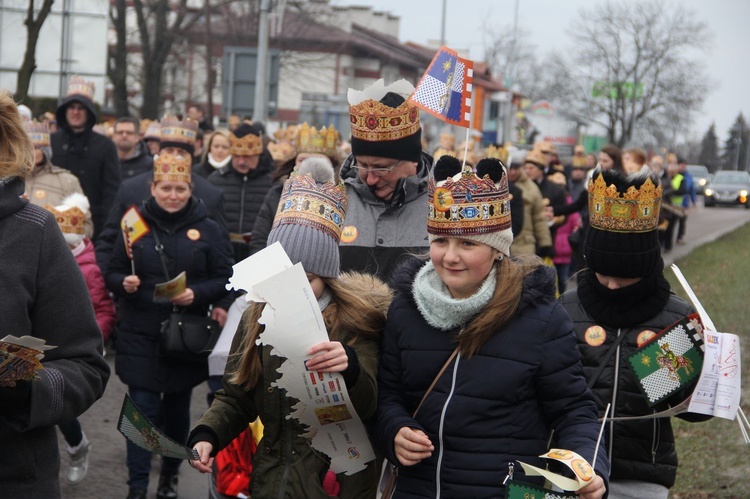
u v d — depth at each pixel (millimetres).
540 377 3293
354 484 3463
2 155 2984
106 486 6441
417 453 3238
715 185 43594
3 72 13906
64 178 7762
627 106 74438
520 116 60469
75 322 3076
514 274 3316
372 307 3506
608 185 3959
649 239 4016
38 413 2916
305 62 40844
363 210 4742
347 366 3227
